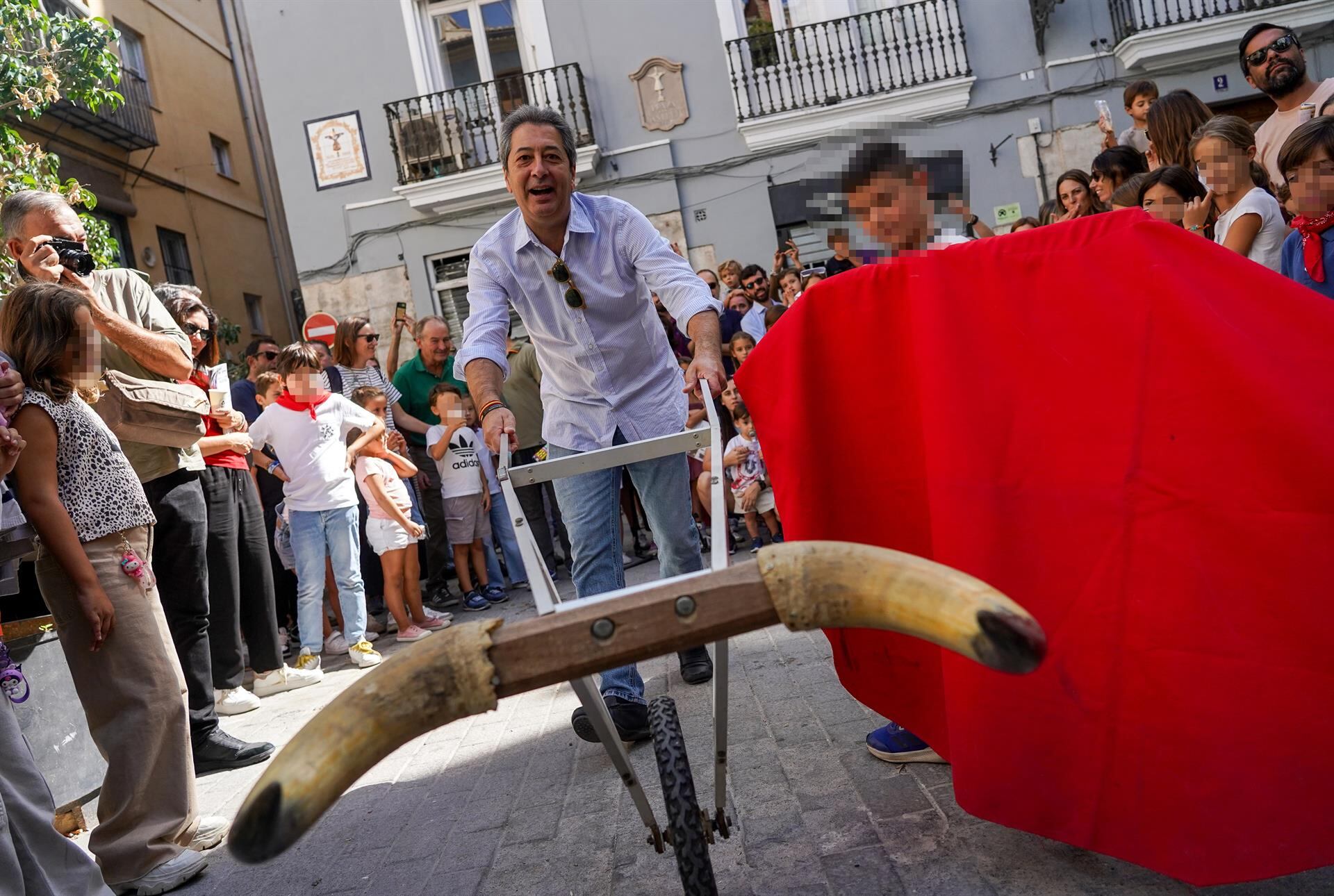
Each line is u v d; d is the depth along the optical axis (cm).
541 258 343
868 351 262
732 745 344
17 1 880
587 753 371
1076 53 1354
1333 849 196
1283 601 200
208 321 504
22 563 400
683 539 367
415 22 1400
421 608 692
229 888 310
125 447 416
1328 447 196
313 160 1426
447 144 1406
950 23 1357
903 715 271
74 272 376
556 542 904
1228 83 1339
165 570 426
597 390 352
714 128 1392
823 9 1375
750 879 251
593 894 261
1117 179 516
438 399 744
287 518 607
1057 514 226
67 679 375
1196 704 208
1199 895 214
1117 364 221
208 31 1869
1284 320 210
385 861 308
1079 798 222
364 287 1434
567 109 1400
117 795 312
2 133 816
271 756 445
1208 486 208
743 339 734
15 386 289
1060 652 224
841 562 141
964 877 235
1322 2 1290
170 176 1664
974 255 241
